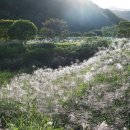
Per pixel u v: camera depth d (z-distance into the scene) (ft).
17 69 79.46
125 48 57.67
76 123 31.99
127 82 40.60
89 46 85.51
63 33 193.98
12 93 39.75
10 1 275.39
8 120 33.81
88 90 38.86
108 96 35.91
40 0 296.92
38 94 39.68
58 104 36.09
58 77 49.57
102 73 45.60
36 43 97.60
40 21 278.26
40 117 34.01
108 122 32.12
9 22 135.64
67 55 83.92
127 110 33.86
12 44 96.02
